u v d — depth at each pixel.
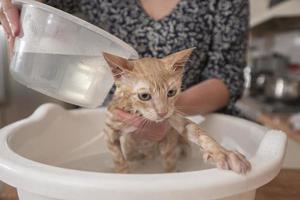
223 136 0.91
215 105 0.99
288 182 0.86
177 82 0.68
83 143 0.94
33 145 0.79
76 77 0.65
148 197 0.45
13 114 1.61
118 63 0.64
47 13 0.63
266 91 2.16
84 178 0.46
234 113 1.08
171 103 0.68
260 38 2.52
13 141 0.69
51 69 0.65
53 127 0.86
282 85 2.07
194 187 0.46
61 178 0.47
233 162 0.51
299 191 0.82
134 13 1.03
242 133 0.84
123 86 0.68
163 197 0.46
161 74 0.66
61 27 0.63
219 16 1.03
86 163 0.87
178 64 0.68
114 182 0.46
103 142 0.95
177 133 0.78
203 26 1.04
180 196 0.46
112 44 0.65
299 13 1.88
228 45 1.04
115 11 1.04
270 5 2.04
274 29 2.35
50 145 0.85
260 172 0.52
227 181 0.48
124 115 0.70
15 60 0.69
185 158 0.87
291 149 1.57
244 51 1.08
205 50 1.06
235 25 1.03
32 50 0.65
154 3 1.04
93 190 0.46
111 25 1.05
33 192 0.50
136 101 0.67
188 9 1.02
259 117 1.87
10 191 0.81
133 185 0.45
